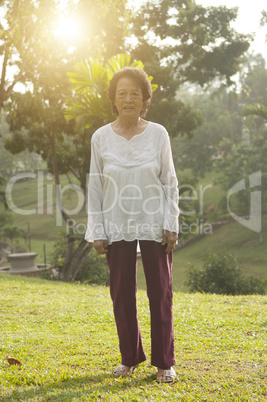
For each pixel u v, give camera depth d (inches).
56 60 549.6
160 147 124.3
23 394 116.2
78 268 681.6
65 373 131.3
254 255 1155.3
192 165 1662.2
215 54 898.1
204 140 1695.4
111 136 124.5
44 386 121.4
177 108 787.4
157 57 856.3
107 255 127.4
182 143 1708.9
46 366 141.3
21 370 137.2
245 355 149.9
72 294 331.0
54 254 742.5
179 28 856.3
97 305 274.7
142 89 124.2
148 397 110.7
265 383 121.3
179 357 147.9
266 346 162.9
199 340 176.7
